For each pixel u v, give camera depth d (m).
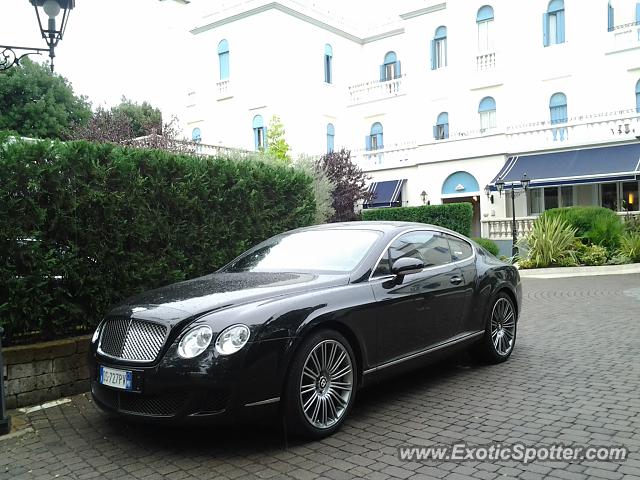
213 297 4.35
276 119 26.73
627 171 20.58
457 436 4.21
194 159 7.12
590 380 5.54
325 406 4.27
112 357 4.20
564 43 25.25
